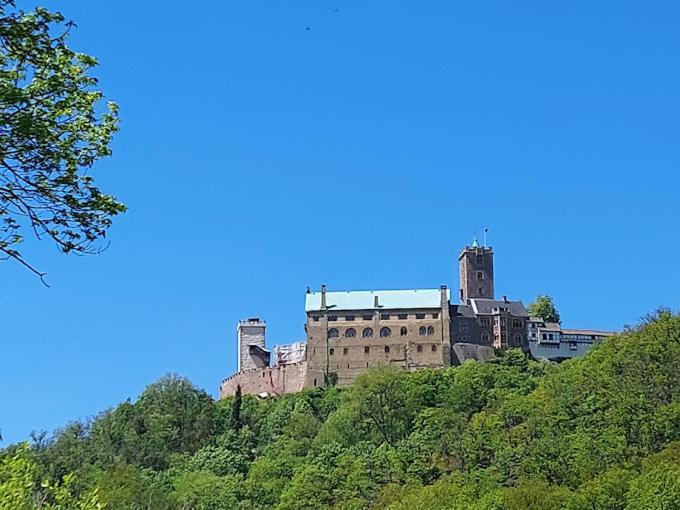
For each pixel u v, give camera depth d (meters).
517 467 173.50
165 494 187.25
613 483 144.00
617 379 197.75
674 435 170.00
